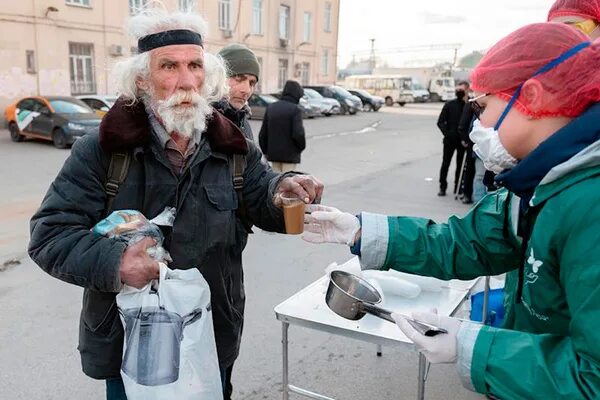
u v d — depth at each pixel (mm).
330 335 3139
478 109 1208
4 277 3896
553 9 2100
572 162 995
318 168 9320
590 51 1021
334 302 1600
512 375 986
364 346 3020
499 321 2148
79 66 17406
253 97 19031
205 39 1538
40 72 16031
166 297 1373
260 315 3352
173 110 1410
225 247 1580
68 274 1337
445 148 6926
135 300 1371
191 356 1396
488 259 1457
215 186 1546
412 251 1497
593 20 1987
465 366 1049
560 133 1032
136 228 1356
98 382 2596
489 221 1454
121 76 1450
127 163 1436
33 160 9430
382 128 17984
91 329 1484
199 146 1502
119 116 1426
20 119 11766
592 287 925
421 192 7387
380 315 1494
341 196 7043
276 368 2768
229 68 2871
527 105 1061
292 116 5379
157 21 1427
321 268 4199
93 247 1322
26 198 6402
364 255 1523
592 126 1008
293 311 2037
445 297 2160
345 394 2557
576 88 1016
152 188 1450
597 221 944
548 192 1042
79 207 1402
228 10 23438
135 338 1374
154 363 1370
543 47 1044
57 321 3205
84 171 1410
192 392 1396
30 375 2639
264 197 1649
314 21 29062
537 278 1092
